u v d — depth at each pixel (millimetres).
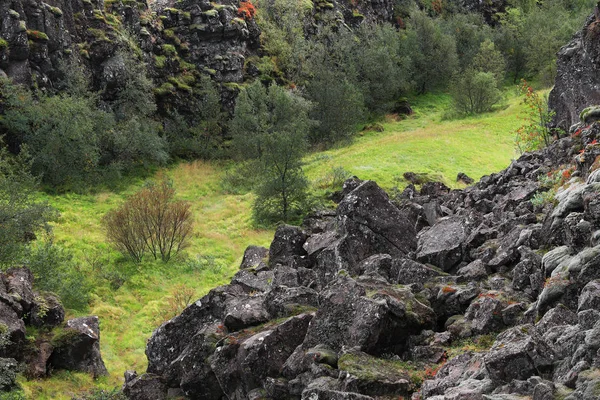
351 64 74500
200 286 33594
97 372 24422
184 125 61312
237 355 13062
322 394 10133
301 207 41594
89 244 37219
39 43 51906
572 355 8383
